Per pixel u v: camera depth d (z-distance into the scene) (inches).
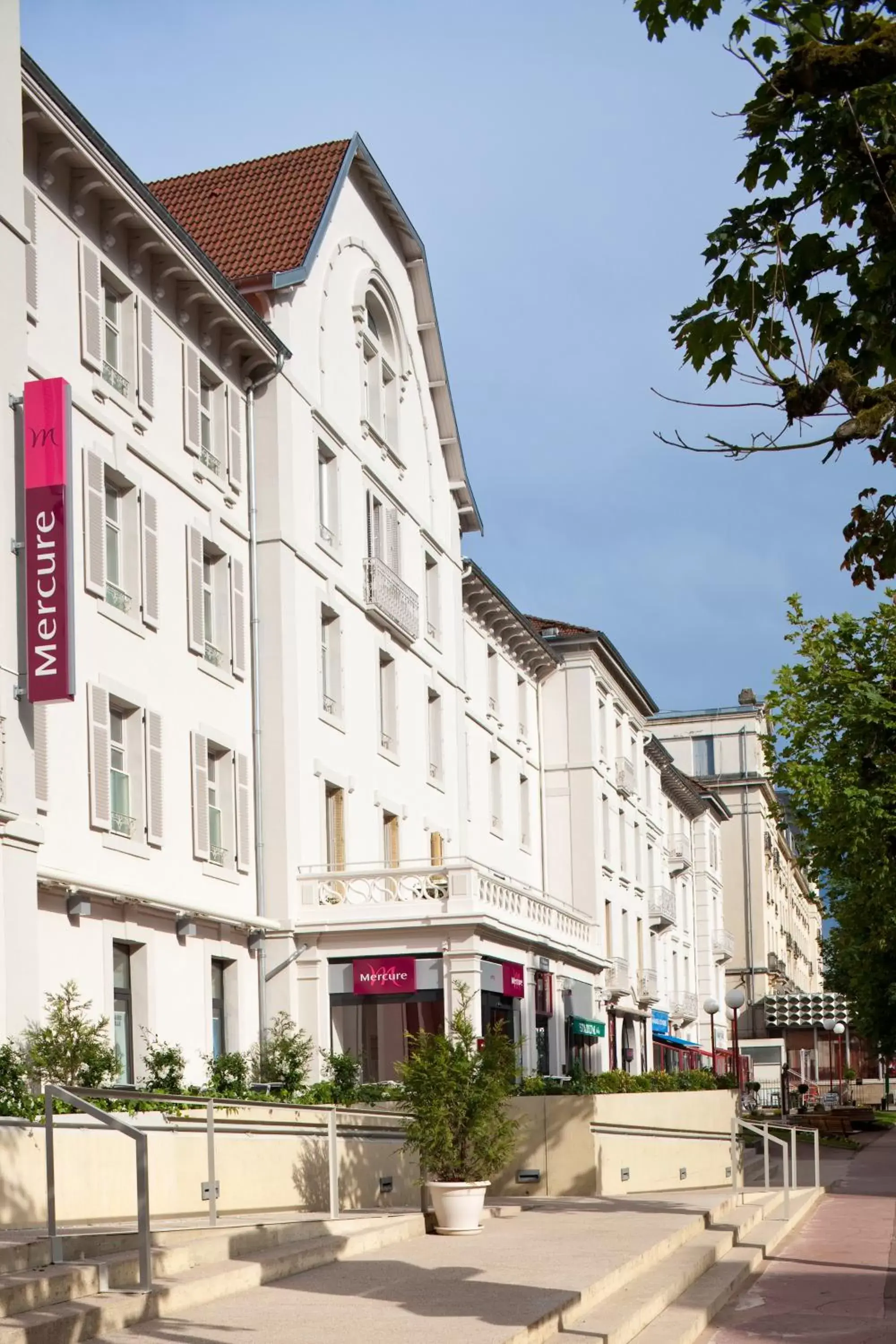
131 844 886.4
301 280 1131.9
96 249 896.3
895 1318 511.5
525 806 1788.9
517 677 1785.2
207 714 1005.8
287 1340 383.9
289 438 1119.0
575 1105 920.9
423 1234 668.1
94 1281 422.0
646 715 2253.9
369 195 1318.9
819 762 1270.9
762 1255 689.6
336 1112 740.7
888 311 321.4
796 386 317.1
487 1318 417.1
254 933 1043.3
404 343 1381.6
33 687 733.9
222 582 1050.7
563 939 1347.2
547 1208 812.6
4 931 705.0
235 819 1036.5
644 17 319.0
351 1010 1122.0
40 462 744.3
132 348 936.9
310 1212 719.1
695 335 330.0
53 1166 440.8
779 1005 2630.4
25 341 765.3
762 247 326.6
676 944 2491.4
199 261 985.5
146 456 940.0
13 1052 654.5
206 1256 498.3
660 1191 979.3
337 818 1169.4
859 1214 892.6
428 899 1084.5
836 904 1584.6
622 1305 483.8
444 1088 686.5
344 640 1200.2
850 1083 3102.9
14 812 713.0
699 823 2834.6
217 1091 871.1
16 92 770.2
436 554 1440.7
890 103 305.3
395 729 1301.7
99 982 845.8
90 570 860.6
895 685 1161.4
